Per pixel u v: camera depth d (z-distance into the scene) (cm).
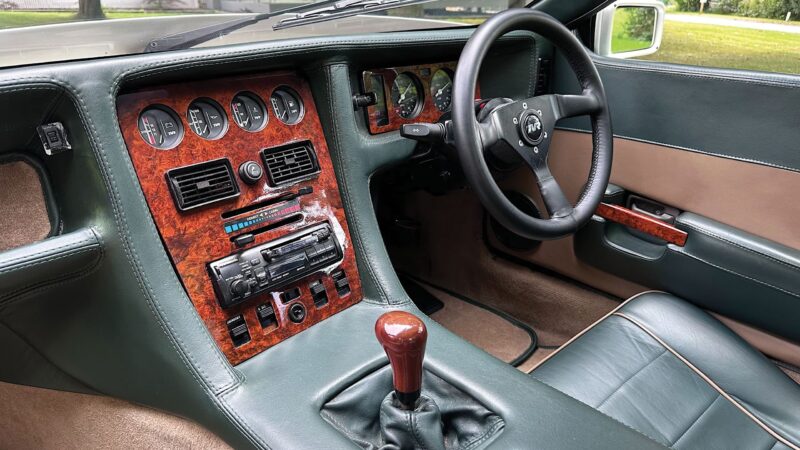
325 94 124
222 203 108
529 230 125
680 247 149
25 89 85
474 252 201
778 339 140
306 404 93
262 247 112
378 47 128
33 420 126
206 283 105
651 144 154
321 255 119
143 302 96
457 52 153
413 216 215
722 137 141
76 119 91
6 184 96
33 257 89
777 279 135
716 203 145
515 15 127
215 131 111
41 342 109
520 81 171
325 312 119
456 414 93
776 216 136
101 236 95
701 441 111
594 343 130
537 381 97
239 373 100
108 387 110
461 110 118
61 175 98
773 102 132
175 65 100
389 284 124
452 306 203
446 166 149
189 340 97
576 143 170
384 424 89
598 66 161
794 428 114
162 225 101
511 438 85
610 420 88
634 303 142
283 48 113
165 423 105
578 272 176
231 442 93
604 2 160
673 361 126
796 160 131
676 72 145
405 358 81
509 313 198
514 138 129
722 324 138
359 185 128
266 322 111
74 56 107
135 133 100
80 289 100
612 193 162
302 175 121
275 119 119
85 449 121
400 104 148
